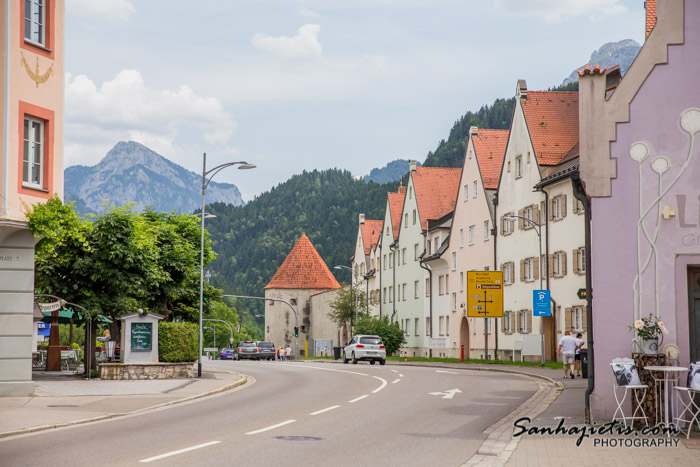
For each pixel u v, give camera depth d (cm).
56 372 3894
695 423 1572
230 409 2066
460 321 6562
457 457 1277
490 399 2381
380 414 1947
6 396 2336
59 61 2447
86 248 3250
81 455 1238
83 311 3303
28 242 2352
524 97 5478
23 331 2358
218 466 1141
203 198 3797
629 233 1633
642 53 1655
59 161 2428
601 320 1631
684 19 1650
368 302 8688
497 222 5891
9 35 2256
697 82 1641
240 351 8956
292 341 11362
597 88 1656
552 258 4934
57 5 2448
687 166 1630
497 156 6316
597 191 1644
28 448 1318
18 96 2280
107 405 2120
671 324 1611
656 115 1642
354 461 1220
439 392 2644
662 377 1582
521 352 5056
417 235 7762
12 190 2248
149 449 1310
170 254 4153
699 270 1630
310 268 11662
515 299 5509
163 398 2358
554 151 5194
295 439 1462
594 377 1639
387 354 7325
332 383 3142
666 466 1181
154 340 3306
